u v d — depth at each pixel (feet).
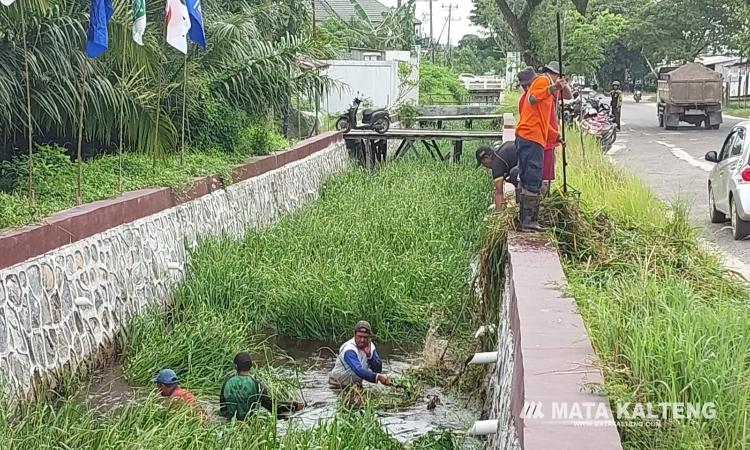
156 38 41.96
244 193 46.55
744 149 38.27
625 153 73.92
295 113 68.85
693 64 107.14
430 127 100.73
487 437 21.26
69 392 26.27
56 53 34.04
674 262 24.79
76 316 28.25
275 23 59.82
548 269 21.27
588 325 16.61
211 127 48.96
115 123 39.42
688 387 13.62
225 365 28.89
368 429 22.33
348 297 33.86
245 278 36.01
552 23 110.32
